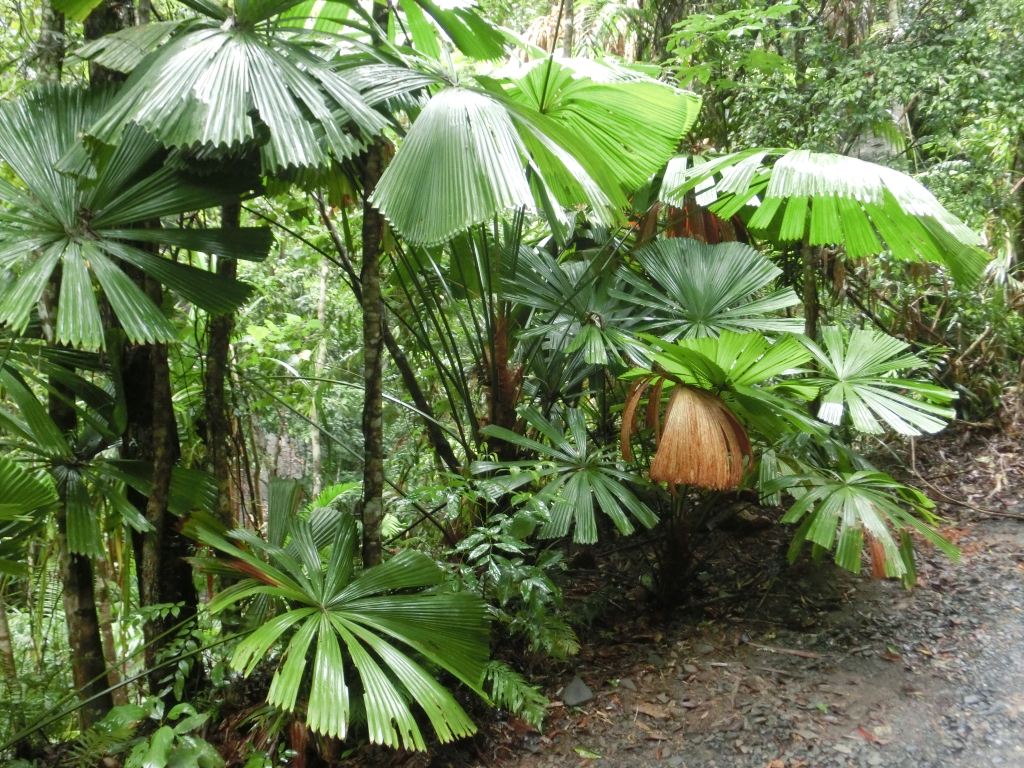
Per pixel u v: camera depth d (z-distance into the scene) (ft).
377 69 7.95
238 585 7.42
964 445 15.01
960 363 15.17
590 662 9.68
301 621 7.72
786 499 13.69
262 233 8.29
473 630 7.82
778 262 14.53
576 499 9.34
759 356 8.43
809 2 16.06
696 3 15.93
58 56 8.81
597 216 7.73
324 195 11.87
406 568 8.11
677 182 10.78
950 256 8.98
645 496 11.39
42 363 8.43
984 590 10.57
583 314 11.37
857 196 8.47
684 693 8.85
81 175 7.26
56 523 9.24
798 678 8.96
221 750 8.51
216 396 9.80
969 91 13.52
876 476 9.62
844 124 13.69
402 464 14.70
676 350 8.32
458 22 8.64
